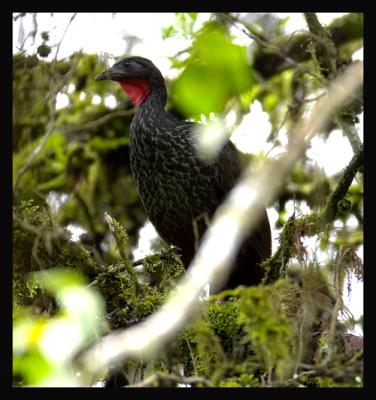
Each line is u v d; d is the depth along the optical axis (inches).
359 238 469.1
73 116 589.6
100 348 315.9
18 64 474.9
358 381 291.9
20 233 386.0
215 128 315.9
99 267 394.9
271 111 522.9
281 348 284.2
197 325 299.0
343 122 414.3
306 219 376.8
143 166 475.2
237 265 440.5
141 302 372.8
